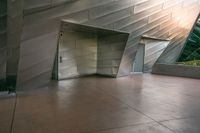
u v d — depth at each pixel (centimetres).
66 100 640
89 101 633
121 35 1102
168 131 402
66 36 1103
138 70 1476
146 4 977
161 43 1445
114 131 398
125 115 498
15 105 573
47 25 686
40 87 829
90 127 416
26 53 674
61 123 436
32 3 598
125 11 922
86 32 1159
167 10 1111
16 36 621
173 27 1305
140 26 1077
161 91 819
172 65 1411
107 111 530
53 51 758
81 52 1205
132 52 1195
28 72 727
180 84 1013
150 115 502
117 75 1202
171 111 539
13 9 569
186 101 654
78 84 955
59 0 662
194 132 399
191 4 1217
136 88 875
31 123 433
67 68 1130
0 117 470
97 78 1172
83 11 771
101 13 836
